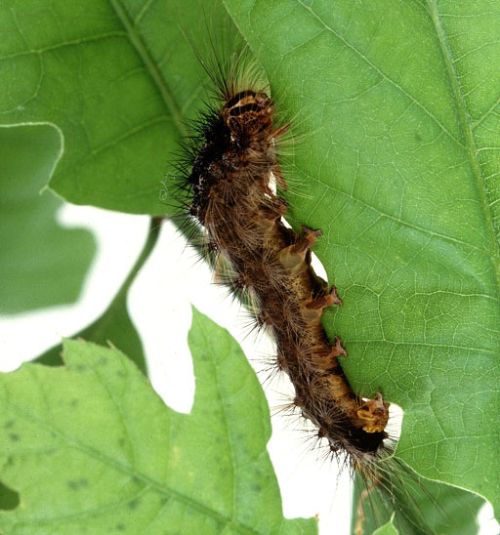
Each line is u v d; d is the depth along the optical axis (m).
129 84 0.24
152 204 0.24
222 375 0.21
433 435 0.22
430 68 0.21
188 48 0.24
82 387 0.21
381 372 0.22
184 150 0.24
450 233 0.22
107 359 0.21
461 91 0.21
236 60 0.23
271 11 0.21
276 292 0.23
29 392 0.21
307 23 0.21
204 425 0.21
